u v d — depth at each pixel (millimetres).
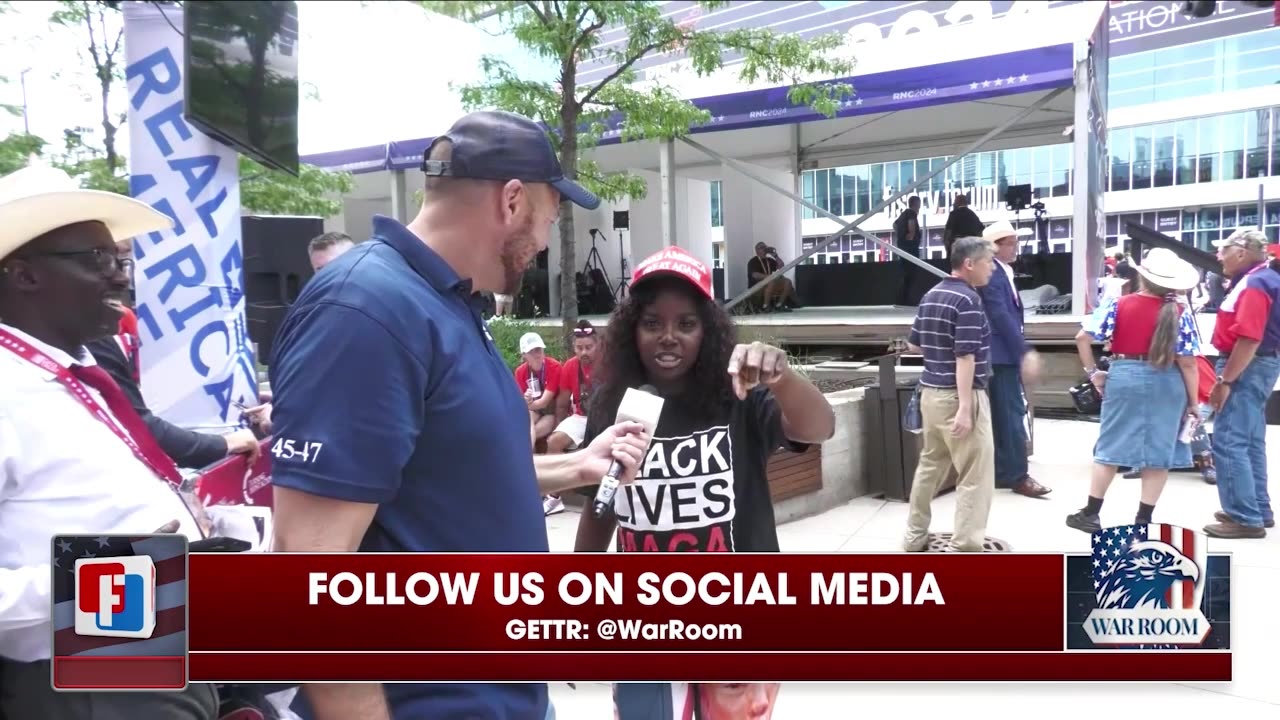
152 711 1486
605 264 15781
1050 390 9461
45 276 1595
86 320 1647
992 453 4523
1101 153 9047
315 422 1195
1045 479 6562
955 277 4562
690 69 8484
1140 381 4711
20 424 1470
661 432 1966
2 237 1535
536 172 1426
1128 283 6246
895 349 9906
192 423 2680
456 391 1308
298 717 1799
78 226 1639
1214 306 7957
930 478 4691
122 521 1532
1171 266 4594
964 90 8234
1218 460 4898
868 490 6176
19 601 1430
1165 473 4785
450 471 1323
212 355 2697
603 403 2072
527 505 1434
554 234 13922
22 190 1553
